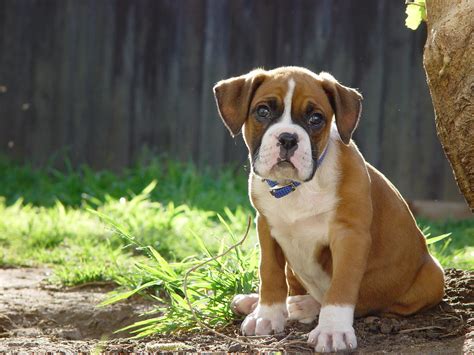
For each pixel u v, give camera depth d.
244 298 6.48
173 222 11.02
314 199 5.90
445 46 6.01
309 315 6.38
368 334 6.07
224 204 13.04
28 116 16.22
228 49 15.41
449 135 6.22
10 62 16.23
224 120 5.99
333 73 14.89
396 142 14.65
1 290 8.14
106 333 7.22
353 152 6.05
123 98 15.86
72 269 8.61
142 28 15.73
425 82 14.50
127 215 11.20
